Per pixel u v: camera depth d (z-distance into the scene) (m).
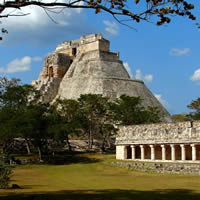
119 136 71.44
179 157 62.56
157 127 62.94
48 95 141.12
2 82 50.44
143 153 65.06
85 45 151.00
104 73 137.88
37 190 33.25
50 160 76.50
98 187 36.03
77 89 134.75
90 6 18.62
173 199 26.45
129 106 92.19
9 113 77.94
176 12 18.53
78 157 79.62
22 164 72.00
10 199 26.84
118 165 62.50
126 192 30.83
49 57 152.75
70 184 40.31
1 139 76.62
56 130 75.88
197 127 55.78
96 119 97.38
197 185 36.56
